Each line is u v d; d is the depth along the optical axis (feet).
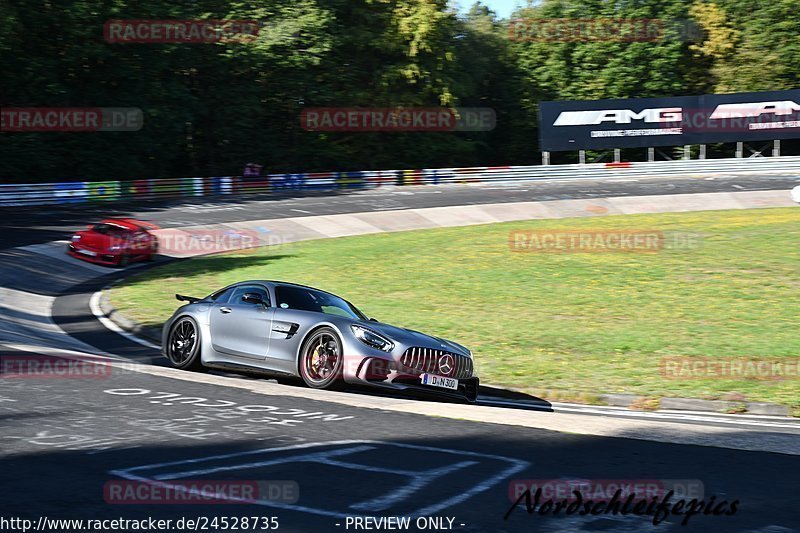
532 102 517.14
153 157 405.39
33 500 38.29
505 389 96.58
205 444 49.47
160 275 195.21
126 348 116.37
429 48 463.83
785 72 499.92
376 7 469.98
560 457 48.19
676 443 52.90
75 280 193.88
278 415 58.44
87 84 388.78
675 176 426.51
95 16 374.22
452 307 149.28
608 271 180.65
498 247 220.23
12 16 340.59
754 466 47.52
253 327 82.89
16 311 142.41
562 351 114.93
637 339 121.90
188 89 416.87
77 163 377.30
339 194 369.50
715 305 146.30
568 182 415.44
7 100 363.35
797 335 123.65
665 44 502.79
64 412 57.77
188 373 78.33
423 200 347.97
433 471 44.39
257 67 437.99
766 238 217.36
